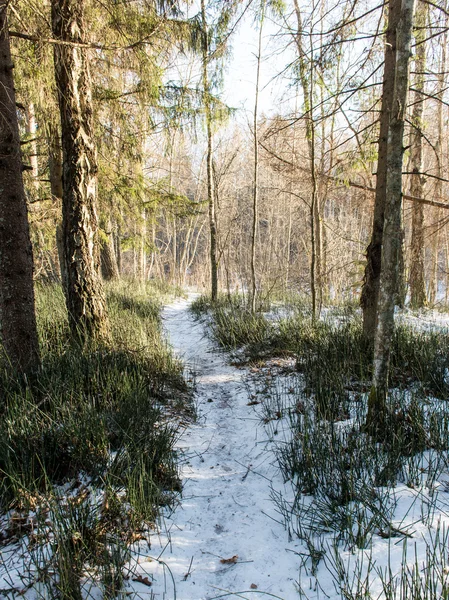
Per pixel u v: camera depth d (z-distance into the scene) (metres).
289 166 7.05
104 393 3.70
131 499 2.43
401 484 2.68
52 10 4.50
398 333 5.21
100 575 1.99
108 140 6.65
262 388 4.77
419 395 3.79
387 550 2.09
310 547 2.18
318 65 4.62
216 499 2.77
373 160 5.39
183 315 10.15
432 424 3.09
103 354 4.60
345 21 4.34
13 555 2.12
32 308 3.91
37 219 6.95
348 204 12.72
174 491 2.84
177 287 15.26
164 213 9.14
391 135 3.01
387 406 3.32
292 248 20.77
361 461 2.82
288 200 16.78
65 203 4.88
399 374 4.36
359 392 4.11
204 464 3.25
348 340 5.14
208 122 7.31
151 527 2.43
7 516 2.40
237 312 8.05
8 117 3.60
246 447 3.51
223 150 14.65
